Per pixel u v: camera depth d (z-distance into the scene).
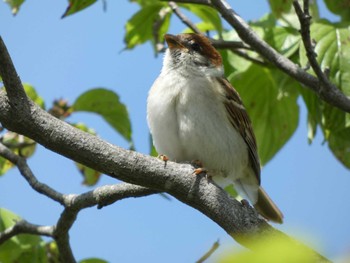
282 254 2.71
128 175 6.73
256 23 11.87
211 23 11.85
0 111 6.55
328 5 11.72
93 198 8.12
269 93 12.59
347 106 9.11
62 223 8.79
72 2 9.29
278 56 9.67
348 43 10.23
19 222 9.33
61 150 6.65
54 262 10.56
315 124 11.18
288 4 11.57
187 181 6.73
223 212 6.58
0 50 6.23
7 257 10.23
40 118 6.57
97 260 10.23
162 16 12.59
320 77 9.07
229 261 2.71
